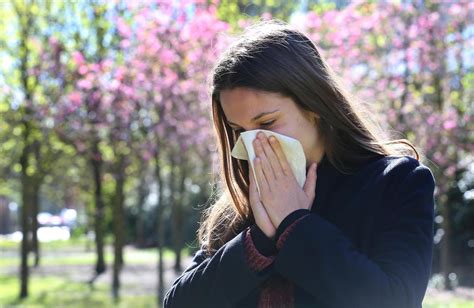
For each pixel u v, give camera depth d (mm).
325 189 1390
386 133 1808
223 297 1320
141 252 25938
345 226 1330
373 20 10594
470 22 10758
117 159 12438
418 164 1365
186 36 9789
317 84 1352
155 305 10695
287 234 1249
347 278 1162
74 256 24812
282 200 1299
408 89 10703
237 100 1321
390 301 1154
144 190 23500
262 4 13711
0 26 12555
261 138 1310
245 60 1310
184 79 9961
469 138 11031
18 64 12367
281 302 1313
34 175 15945
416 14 10664
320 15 11500
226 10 11898
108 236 30938
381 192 1326
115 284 13266
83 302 11281
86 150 12344
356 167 1411
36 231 20094
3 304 11125
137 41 10219
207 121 10406
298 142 1301
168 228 28109
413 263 1210
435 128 10484
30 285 14383
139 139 10555
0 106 12633
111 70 10312
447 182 11102
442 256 12695
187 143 10383
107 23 11570
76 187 23375
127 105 10000
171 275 16109
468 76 11141
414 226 1260
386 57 10844
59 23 12141
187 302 1398
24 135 12500
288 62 1320
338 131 1405
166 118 9883
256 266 1283
